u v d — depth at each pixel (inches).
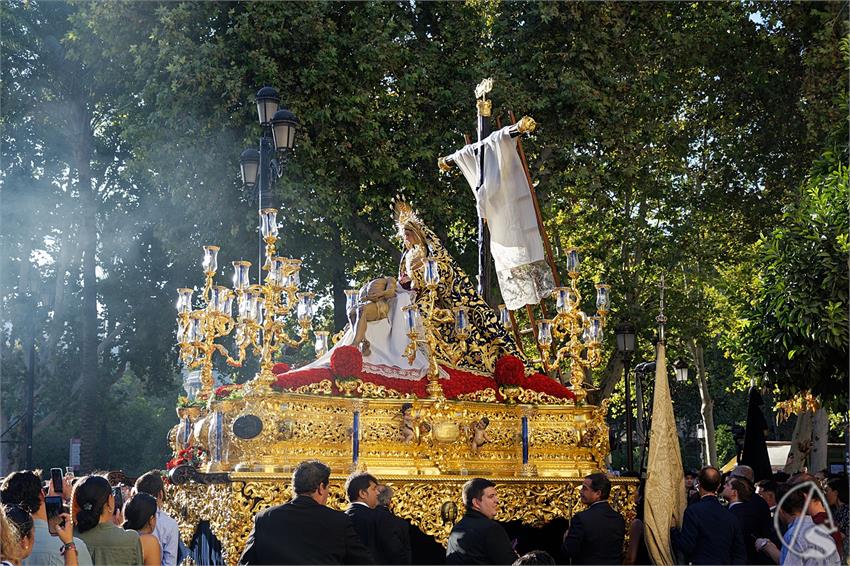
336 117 821.9
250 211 797.2
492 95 858.1
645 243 1027.9
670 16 965.8
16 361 1321.4
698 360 1257.4
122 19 858.1
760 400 560.4
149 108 881.5
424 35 914.7
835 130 733.9
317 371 378.3
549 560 245.1
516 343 475.5
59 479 308.5
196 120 822.5
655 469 382.9
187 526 407.2
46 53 1124.5
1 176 1175.0
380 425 381.4
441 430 382.0
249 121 821.2
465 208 854.5
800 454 1026.1
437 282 396.8
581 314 445.1
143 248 1234.6
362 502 308.0
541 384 424.5
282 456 362.3
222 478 356.2
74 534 272.7
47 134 1201.4
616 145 904.9
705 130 1080.2
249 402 361.7
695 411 1846.7
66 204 1199.6
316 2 835.4
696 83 1026.7
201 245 887.7
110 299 1251.2
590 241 1036.5
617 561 353.1
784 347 625.0
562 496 401.1
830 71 932.6
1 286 1212.5
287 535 260.4
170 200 911.7
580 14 890.1
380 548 300.0
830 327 588.7
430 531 373.7
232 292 428.5
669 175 1071.0
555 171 898.1
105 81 965.2
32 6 1106.7
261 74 808.9
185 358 422.9
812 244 615.2
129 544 274.1
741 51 998.4
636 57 932.0
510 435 408.8
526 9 906.1
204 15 841.5
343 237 933.8
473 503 298.0
